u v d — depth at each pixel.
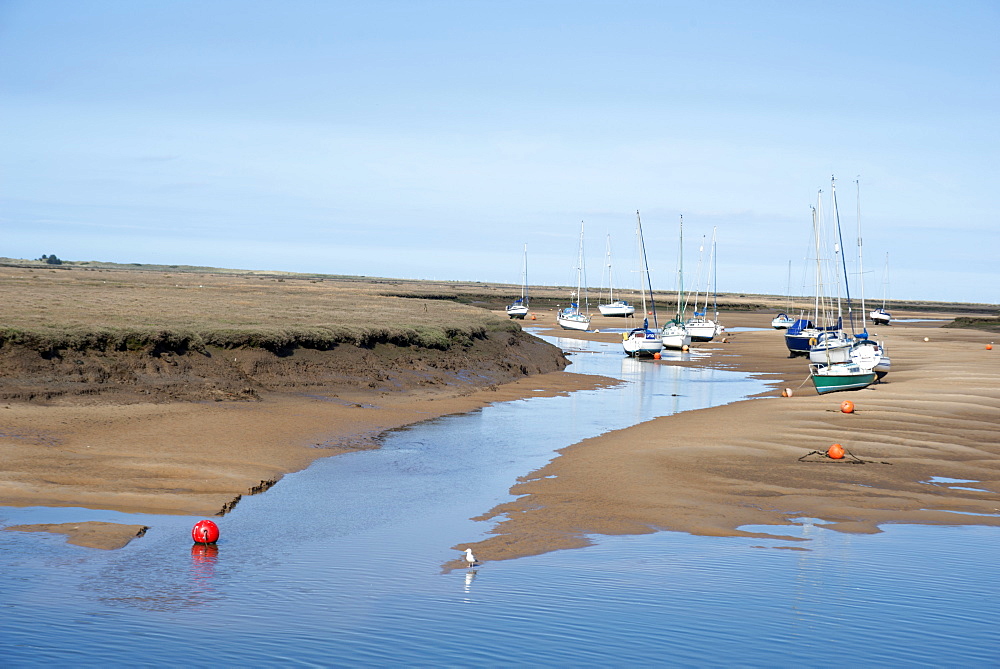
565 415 36.19
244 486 21.09
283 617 12.89
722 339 97.06
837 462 25.69
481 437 30.05
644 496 21.02
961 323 131.38
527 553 16.45
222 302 65.56
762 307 195.62
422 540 17.25
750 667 11.41
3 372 30.55
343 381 40.44
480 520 18.84
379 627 12.53
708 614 13.34
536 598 13.94
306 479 22.75
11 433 24.31
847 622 13.05
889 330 112.88
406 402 38.22
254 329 40.66
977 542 17.86
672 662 11.49
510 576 15.04
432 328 53.44
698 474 23.64
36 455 22.36
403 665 11.18
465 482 22.64
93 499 19.20
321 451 26.52
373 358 44.81
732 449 27.22
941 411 36.31
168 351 36.66
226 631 12.28
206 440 26.05
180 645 11.71
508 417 35.34
